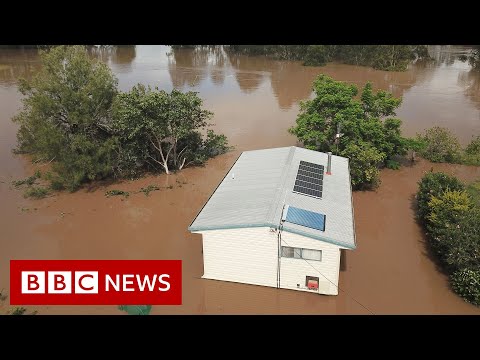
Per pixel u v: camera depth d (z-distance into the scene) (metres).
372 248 18.11
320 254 14.36
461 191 18.80
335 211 15.72
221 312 14.56
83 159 22.55
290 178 17.33
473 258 15.03
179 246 18.55
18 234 19.50
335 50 61.22
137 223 20.42
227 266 15.55
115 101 22.77
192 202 22.36
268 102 40.50
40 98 22.08
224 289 15.58
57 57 23.03
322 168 18.73
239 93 44.00
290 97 42.38
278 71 55.84
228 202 16.33
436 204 17.84
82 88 22.59
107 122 23.86
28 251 18.25
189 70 56.12
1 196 23.03
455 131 32.25
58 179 22.98
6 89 43.81
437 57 64.12
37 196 23.05
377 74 53.22
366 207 21.48
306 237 14.12
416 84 47.84
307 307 14.73
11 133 31.94
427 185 19.94
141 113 22.47
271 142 30.31
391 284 15.86
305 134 24.44
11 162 27.38
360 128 23.58
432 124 33.84
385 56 55.34
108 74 23.62
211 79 50.78
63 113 23.25
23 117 25.41
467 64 58.97
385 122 25.38
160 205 22.06
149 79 50.16
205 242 15.32
